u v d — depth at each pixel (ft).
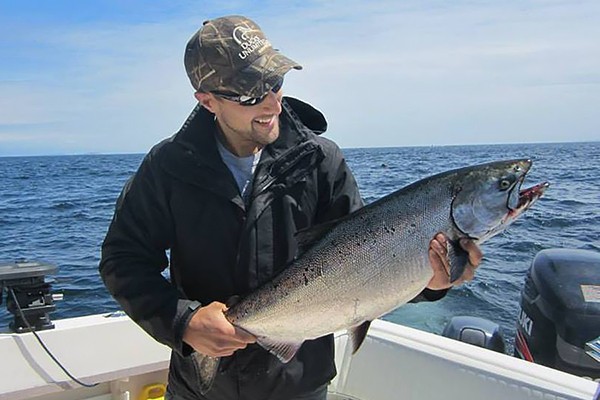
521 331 11.59
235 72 6.19
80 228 50.16
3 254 39.09
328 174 6.95
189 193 6.64
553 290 10.55
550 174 90.79
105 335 10.44
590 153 194.49
